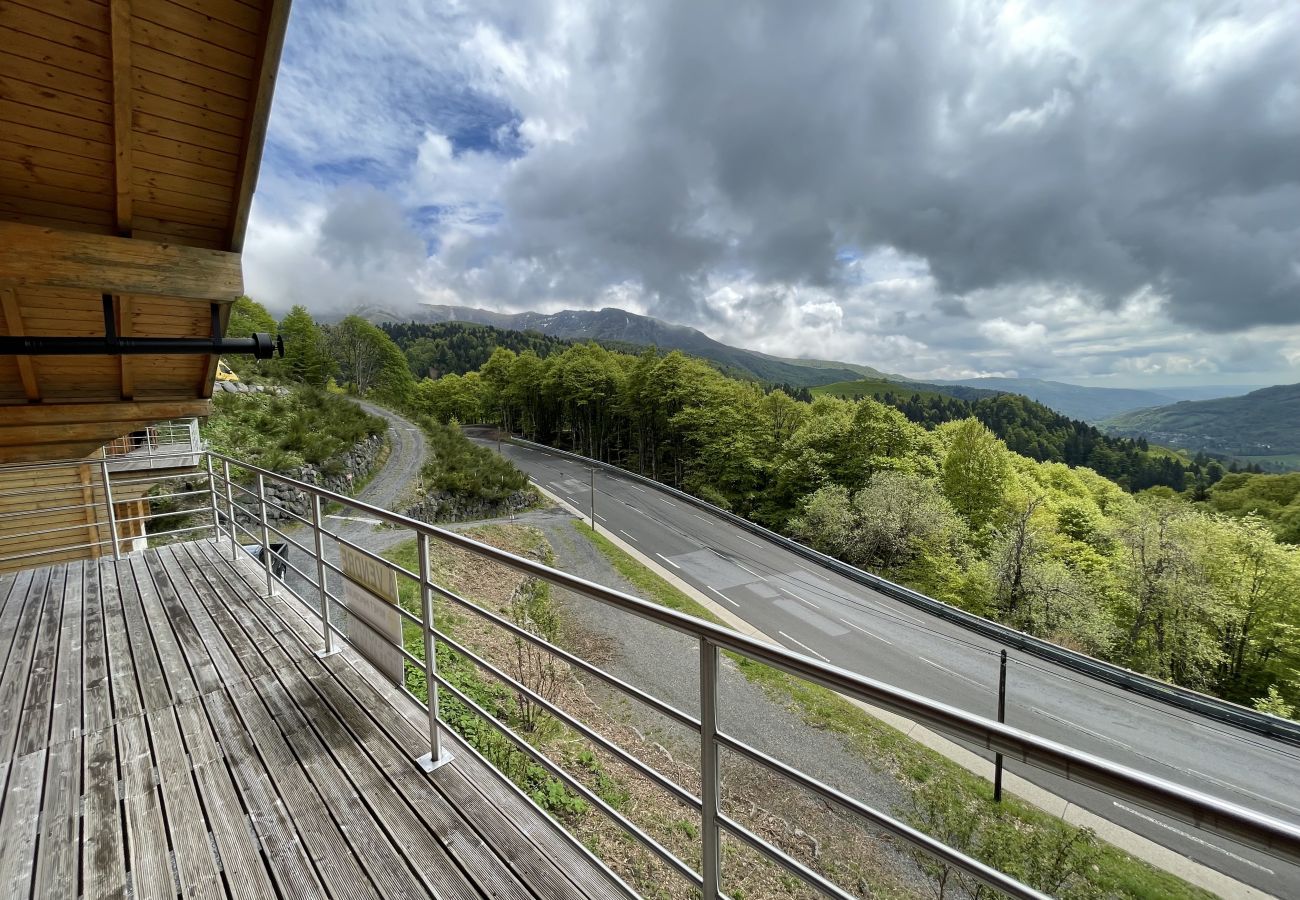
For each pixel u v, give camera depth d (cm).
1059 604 1886
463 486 2330
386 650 261
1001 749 77
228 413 1942
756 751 112
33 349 296
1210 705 1183
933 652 1385
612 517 2509
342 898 157
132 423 477
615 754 141
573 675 948
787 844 633
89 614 367
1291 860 53
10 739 235
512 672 843
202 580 432
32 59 258
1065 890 664
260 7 275
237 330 4300
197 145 310
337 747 227
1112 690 1258
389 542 1527
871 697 91
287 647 316
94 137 290
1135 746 1073
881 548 2386
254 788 203
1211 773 1006
